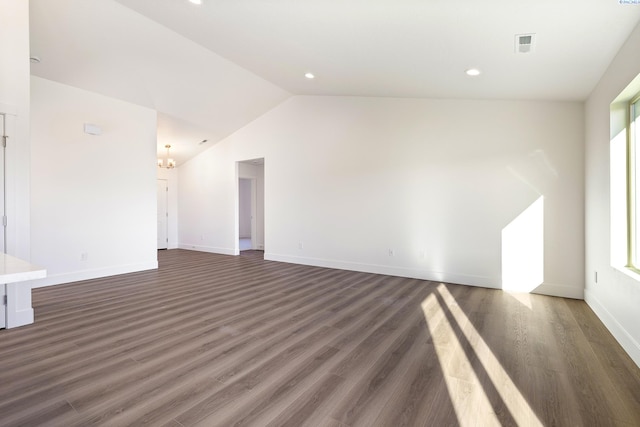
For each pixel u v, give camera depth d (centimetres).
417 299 406
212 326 312
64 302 388
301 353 256
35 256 455
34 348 262
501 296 420
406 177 526
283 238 673
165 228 888
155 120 599
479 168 468
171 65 471
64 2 336
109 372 224
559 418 179
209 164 820
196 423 171
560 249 420
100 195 525
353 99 575
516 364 240
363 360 245
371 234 561
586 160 393
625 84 257
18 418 175
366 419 177
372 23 273
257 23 319
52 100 470
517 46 271
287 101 656
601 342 279
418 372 228
